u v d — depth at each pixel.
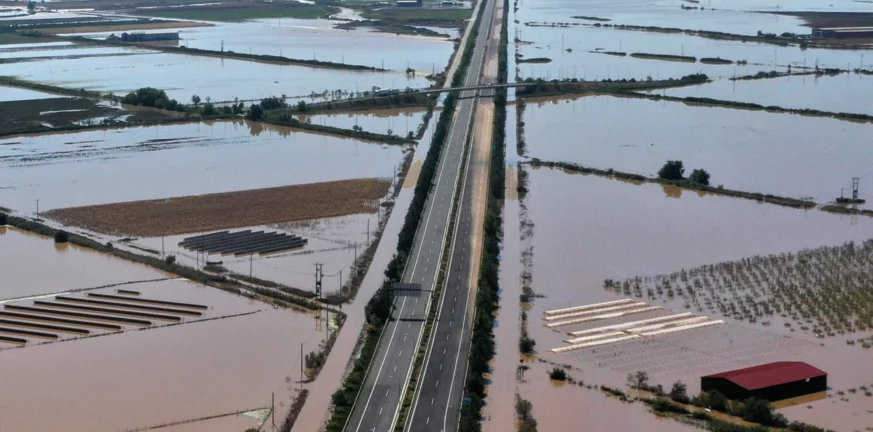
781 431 128.25
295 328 165.38
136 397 140.00
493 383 144.75
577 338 160.50
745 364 149.38
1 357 154.25
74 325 167.25
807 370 141.62
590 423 132.25
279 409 136.88
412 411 136.25
